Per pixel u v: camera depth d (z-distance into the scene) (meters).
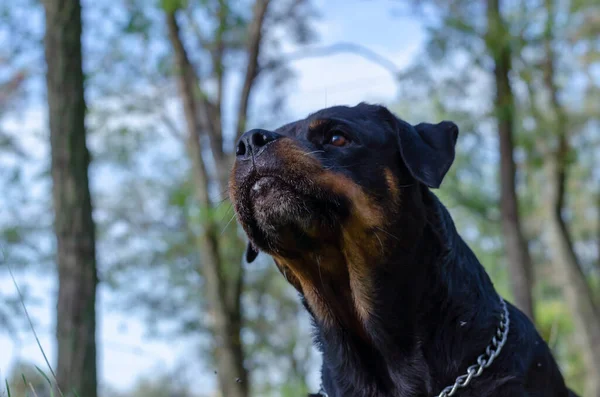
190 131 12.45
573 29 13.10
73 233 7.03
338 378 4.11
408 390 3.87
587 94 16.72
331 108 4.14
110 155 15.04
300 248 3.93
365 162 3.90
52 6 7.14
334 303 4.09
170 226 16.84
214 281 12.10
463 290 3.96
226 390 12.09
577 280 16.83
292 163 3.73
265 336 20.00
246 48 12.98
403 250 3.90
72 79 7.14
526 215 18.64
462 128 12.77
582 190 24.72
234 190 3.87
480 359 3.84
